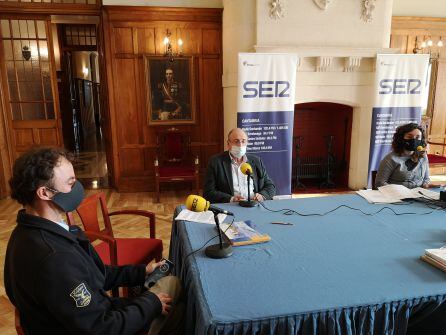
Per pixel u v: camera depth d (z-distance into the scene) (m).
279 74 4.19
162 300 1.32
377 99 4.61
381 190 2.53
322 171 5.66
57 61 8.16
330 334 1.13
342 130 5.51
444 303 1.23
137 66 4.96
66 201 1.16
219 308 1.13
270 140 4.33
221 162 2.75
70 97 8.52
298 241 1.68
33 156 1.11
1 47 4.82
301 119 5.62
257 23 4.53
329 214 2.08
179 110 5.16
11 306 2.31
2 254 3.12
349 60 4.71
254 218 2.01
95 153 8.82
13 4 4.66
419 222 1.93
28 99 5.07
